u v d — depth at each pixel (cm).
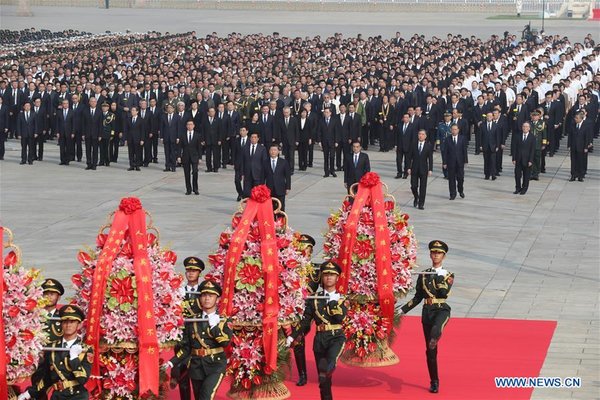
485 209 4731
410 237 2592
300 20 14788
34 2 16962
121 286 2119
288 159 5622
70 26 13875
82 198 4966
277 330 2336
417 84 6881
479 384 2469
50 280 2206
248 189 4419
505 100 6494
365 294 2559
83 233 4206
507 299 3288
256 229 2352
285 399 2381
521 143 5050
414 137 4684
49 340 2078
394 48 9294
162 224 4356
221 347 2178
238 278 2328
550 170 5759
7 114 6147
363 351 2591
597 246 4034
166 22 14425
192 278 2366
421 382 2489
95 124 5800
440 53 8862
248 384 2370
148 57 8950
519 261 3791
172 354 2630
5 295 1967
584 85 7500
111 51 9412
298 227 4269
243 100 6341
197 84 6762
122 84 6700
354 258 2553
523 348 2770
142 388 2114
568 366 2617
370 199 2561
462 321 3038
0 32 11425
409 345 2803
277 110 5644
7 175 5612
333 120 5553
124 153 6369
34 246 3969
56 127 6831
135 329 2127
